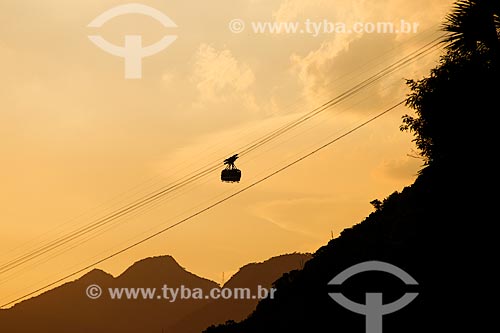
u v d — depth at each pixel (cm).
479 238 3688
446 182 3634
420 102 3628
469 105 3528
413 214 5028
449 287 3962
